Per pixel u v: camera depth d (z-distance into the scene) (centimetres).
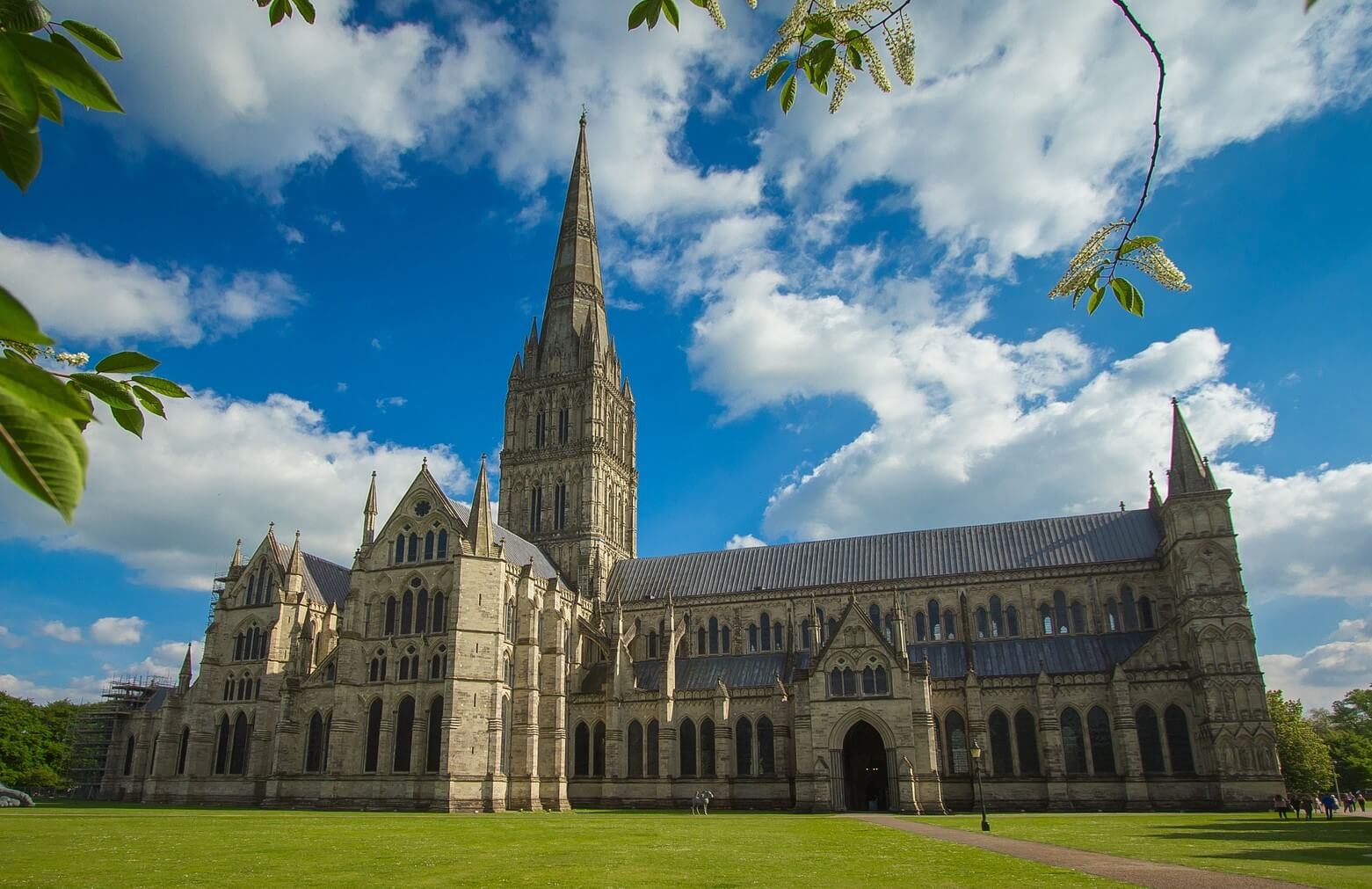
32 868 3706
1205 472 9625
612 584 13012
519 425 13725
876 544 12144
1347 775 16038
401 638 10069
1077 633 10481
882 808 9725
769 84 1009
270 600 11444
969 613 10862
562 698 10462
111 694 15525
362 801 9581
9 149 553
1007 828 6334
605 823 7088
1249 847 4709
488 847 4812
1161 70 880
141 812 8594
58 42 560
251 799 10631
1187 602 9344
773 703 10131
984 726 9538
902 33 930
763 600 11812
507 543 11456
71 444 466
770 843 5072
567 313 14112
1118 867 3772
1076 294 1035
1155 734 9200
